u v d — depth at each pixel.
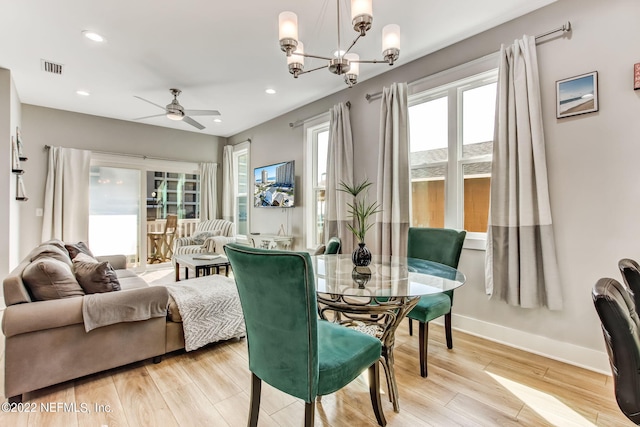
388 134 3.29
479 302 2.78
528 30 2.46
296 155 4.86
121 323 2.11
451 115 3.00
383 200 3.32
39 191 4.64
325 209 4.13
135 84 3.84
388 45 1.94
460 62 2.90
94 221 5.21
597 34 2.15
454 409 1.75
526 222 2.37
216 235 5.42
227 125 5.79
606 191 2.13
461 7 2.40
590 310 2.20
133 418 1.67
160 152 5.87
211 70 3.47
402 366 2.24
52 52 3.06
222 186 6.72
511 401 1.83
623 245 2.07
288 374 1.32
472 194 2.93
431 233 2.69
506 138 2.49
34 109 4.61
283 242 4.92
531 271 2.35
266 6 2.37
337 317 2.75
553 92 2.34
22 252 4.48
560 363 2.28
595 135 2.17
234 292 2.62
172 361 2.31
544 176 2.32
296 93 4.19
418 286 1.78
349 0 2.29
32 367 1.81
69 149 4.80
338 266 2.33
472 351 2.46
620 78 2.07
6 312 1.75
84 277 2.15
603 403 1.80
